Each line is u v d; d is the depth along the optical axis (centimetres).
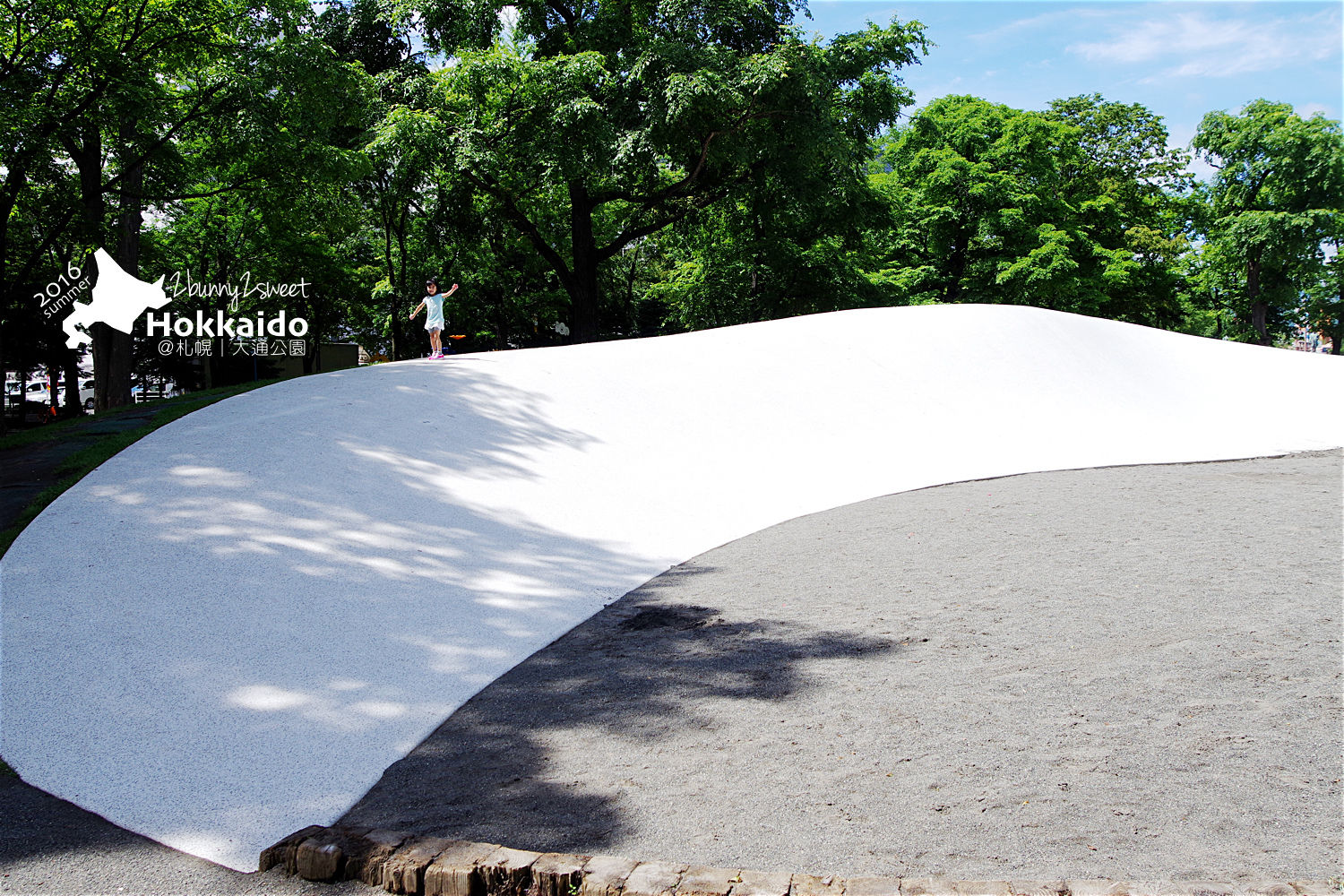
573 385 1562
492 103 2562
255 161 2117
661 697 597
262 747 529
